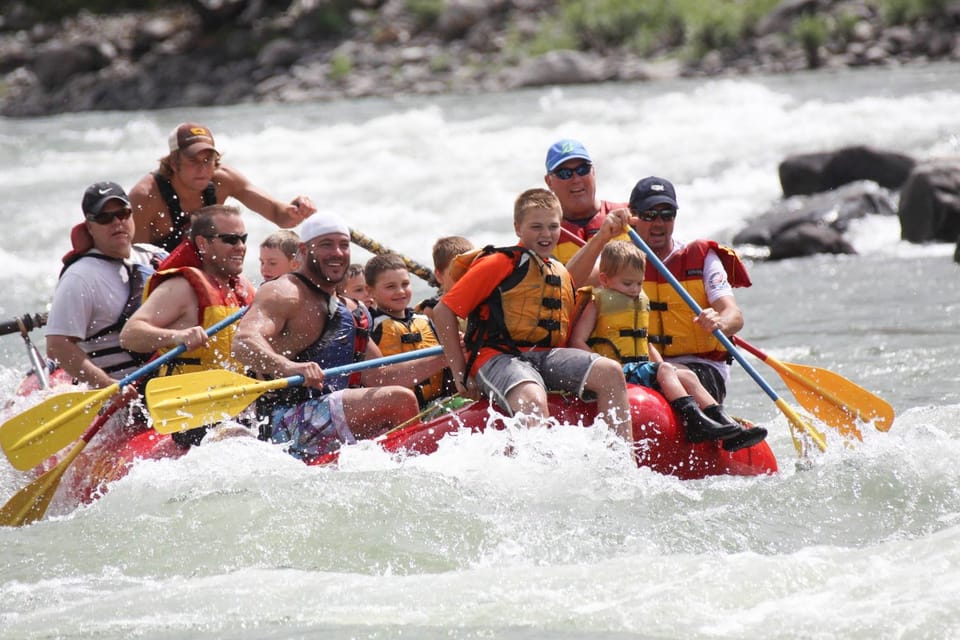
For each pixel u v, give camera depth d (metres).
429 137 74.00
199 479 19.88
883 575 15.48
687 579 15.77
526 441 19.30
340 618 15.27
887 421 21.94
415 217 55.41
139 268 22.84
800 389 22.25
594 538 17.47
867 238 46.59
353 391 20.77
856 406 22.09
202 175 24.78
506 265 19.92
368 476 19.30
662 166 60.19
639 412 19.80
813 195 52.44
